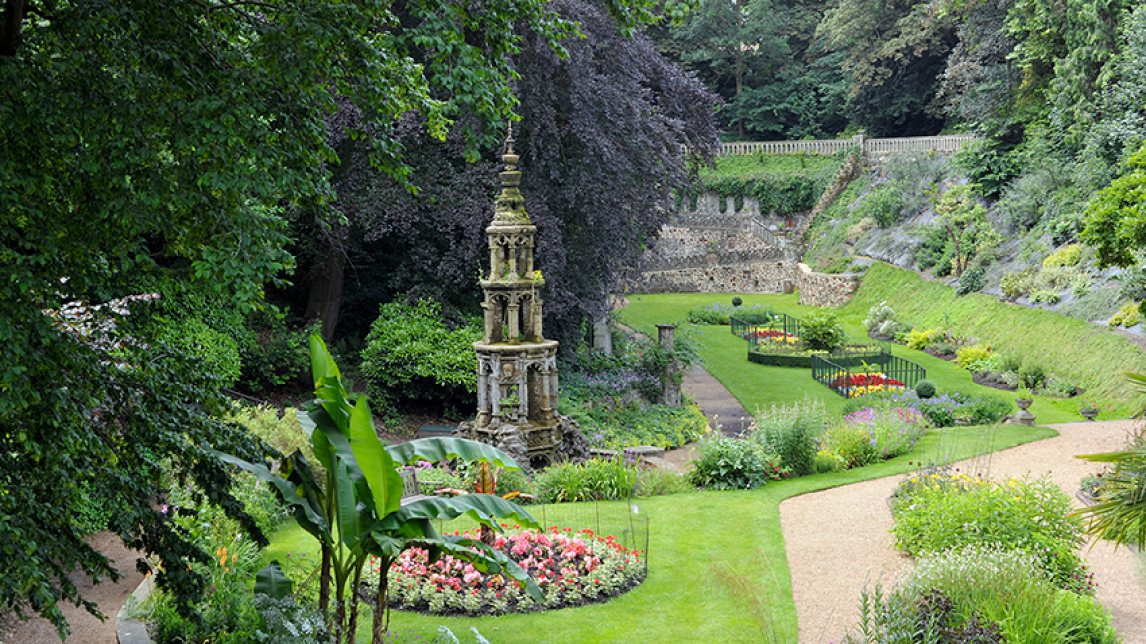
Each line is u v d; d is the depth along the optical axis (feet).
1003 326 106.42
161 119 20.38
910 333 122.42
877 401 77.66
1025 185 121.70
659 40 221.05
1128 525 25.59
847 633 27.09
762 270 181.57
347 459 21.99
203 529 31.14
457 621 29.99
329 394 22.07
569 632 29.22
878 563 36.52
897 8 189.26
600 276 70.08
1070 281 101.86
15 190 18.42
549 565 34.32
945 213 134.41
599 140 63.31
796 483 51.78
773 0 222.48
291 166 22.29
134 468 21.43
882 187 165.17
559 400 63.57
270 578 22.81
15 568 17.26
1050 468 54.03
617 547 35.70
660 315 149.38
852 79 197.36
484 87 25.68
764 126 218.79
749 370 107.24
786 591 33.22
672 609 31.40
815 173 195.42
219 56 22.40
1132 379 29.19
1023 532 34.42
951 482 41.81
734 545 38.83
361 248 73.72
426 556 33.45
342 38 21.97
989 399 79.41
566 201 67.05
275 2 22.50
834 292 153.99
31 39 21.39
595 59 68.08
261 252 21.16
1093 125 106.22
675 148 75.77
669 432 69.77
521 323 70.18
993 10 138.82
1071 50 113.50
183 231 22.49
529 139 63.93
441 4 24.73
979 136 138.82
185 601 21.83
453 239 65.31
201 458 21.91
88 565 19.63
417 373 64.49
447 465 50.78
